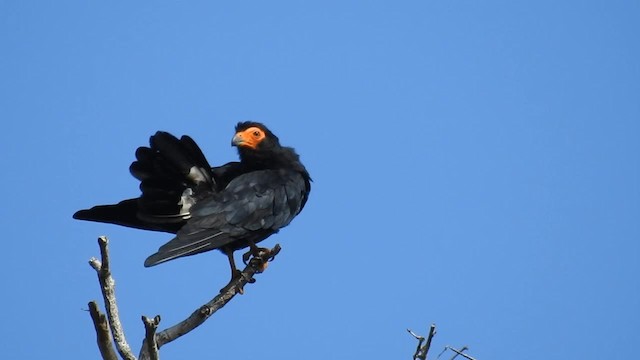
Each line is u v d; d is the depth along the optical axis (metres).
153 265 11.27
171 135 12.45
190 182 12.75
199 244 12.14
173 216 12.62
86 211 12.77
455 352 10.15
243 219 12.89
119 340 8.97
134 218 13.01
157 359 8.94
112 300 8.91
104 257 8.70
